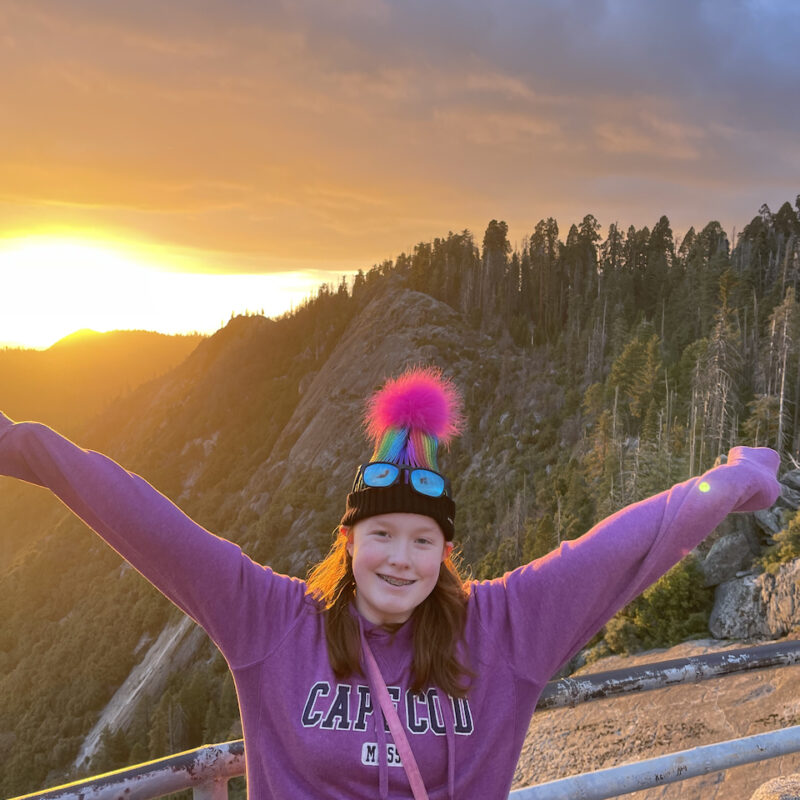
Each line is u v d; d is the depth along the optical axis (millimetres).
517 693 1839
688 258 177000
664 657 45625
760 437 74625
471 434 141000
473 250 199000
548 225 194500
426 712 1764
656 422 84500
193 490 199875
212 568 1738
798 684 34562
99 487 1692
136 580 141375
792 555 44844
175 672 116062
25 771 115188
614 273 174250
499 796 1819
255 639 1792
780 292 134750
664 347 120562
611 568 1858
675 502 1927
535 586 1885
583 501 81562
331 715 1728
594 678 2209
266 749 1756
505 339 173375
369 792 1696
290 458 169250
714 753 2396
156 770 1844
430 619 1812
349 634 1774
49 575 175000
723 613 46031
